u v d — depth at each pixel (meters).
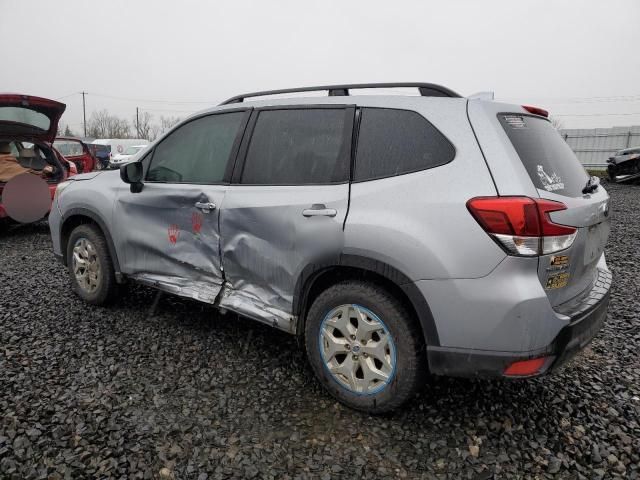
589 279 2.66
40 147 7.82
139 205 3.55
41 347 3.27
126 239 3.67
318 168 2.74
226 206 3.03
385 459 2.23
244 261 2.98
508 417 2.57
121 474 2.09
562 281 2.25
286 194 2.78
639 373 3.07
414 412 2.60
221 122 3.29
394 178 2.46
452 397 2.75
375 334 2.49
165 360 3.12
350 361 2.55
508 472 2.17
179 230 3.34
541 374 2.20
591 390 2.86
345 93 2.91
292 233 2.71
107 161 22.81
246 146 3.08
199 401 2.66
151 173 3.61
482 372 2.23
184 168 3.41
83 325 3.66
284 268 2.79
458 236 2.20
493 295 2.13
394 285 2.45
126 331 3.56
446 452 2.29
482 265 2.15
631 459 2.27
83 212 3.92
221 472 2.11
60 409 2.54
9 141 7.46
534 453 2.29
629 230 8.07
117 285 3.94
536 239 2.11
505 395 2.79
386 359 2.44
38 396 2.66
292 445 2.31
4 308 3.99
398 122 2.56
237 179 3.06
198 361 3.12
